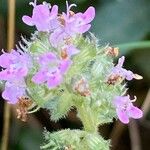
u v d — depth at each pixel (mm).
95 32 133
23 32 137
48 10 81
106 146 85
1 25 139
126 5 135
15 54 80
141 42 125
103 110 83
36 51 79
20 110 83
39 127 135
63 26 80
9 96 82
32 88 81
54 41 79
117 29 134
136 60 133
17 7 137
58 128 136
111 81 82
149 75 135
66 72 78
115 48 83
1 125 135
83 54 80
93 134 85
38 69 79
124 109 83
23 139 133
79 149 84
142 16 135
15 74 79
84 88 78
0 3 138
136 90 137
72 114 135
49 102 84
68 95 82
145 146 134
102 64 82
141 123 134
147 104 132
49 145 84
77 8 134
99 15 134
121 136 137
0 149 130
